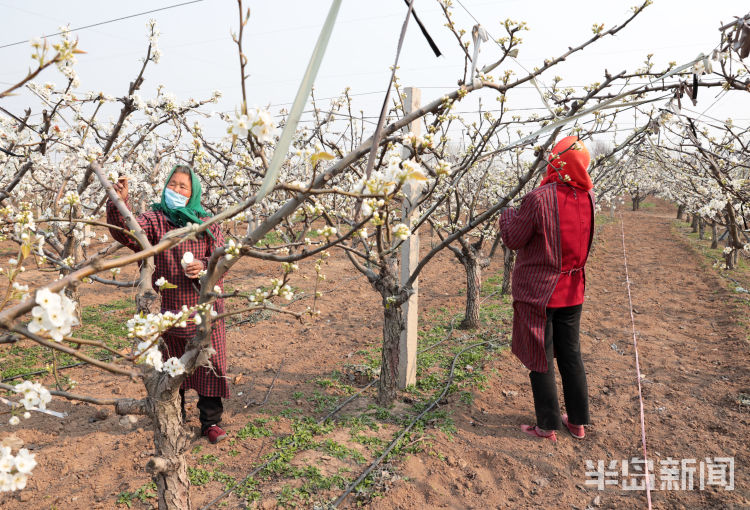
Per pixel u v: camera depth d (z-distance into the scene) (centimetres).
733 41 225
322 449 345
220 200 640
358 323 679
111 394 447
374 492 302
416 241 430
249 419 395
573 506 305
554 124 255
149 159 822
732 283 841
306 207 189
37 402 132
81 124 411
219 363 340
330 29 126
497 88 270
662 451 358
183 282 313
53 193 606
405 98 344
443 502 305
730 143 455
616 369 505
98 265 114
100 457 347
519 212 351
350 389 456
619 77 313
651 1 264
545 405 369
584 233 351
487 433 383
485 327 638
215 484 312
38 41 101
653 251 1259
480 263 640
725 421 390
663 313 711
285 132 126
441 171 145
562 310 365
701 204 600
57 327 109
